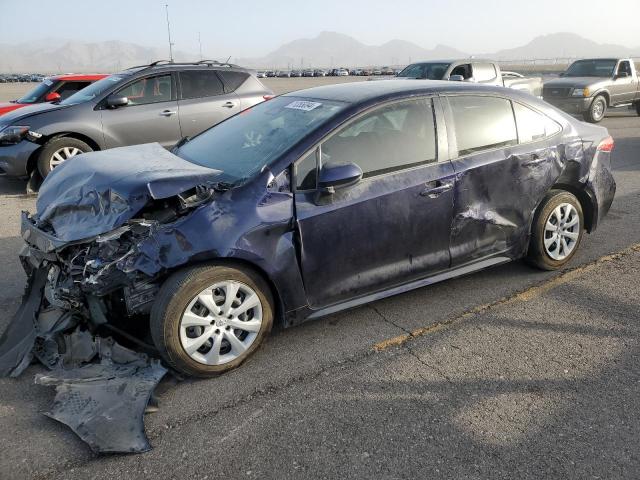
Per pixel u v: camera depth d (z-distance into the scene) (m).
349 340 3.65
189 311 3.06
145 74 8.06
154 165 3.53
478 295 4.29
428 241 3.82
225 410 2.92
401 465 2.52
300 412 2.91
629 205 6.73
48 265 3.57
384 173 3.61
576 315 3.95
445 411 2.90
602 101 15.43
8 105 9.95
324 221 3.37
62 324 3.34
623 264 4.84
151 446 2.64
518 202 4.19
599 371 3.25
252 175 3.30
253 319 3.32
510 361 3.37
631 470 2.48
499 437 2.70
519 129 4.22
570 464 2.52
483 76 13.54
